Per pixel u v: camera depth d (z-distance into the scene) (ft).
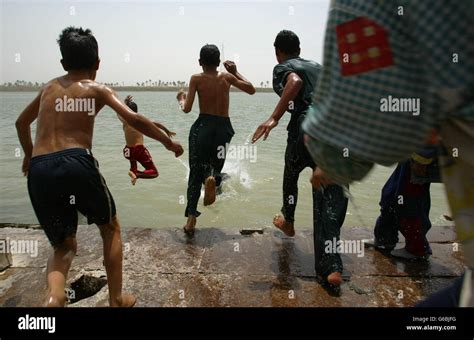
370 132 3.47
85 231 13.84
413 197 11.25
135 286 10.46
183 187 25.96
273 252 12.44
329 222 10.33
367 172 3.80
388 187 11.96
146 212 21.26
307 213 20.66
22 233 13.74
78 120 8.41
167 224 19.57
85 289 10.83
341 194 10.35
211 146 14.05
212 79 13.94
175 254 12.26
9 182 27.84
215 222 19.48
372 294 10.16
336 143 3.63
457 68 3.14
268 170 30.30
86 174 8.17
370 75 3.36
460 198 3.83
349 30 3.42
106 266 9.02
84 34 9.15
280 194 23.98
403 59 3.29
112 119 75.46
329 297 10.00
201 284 10.60
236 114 94.84
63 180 8.01
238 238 13.48
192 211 13.94
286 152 11.46
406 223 11.58
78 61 8.83
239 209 21.29
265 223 19.34
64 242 8.55
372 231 14.01
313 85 10.64
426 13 3.12
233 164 32.30
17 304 9.69
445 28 3.10
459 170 3.77
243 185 25.82
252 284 10.61
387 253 12.39
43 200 8.15
